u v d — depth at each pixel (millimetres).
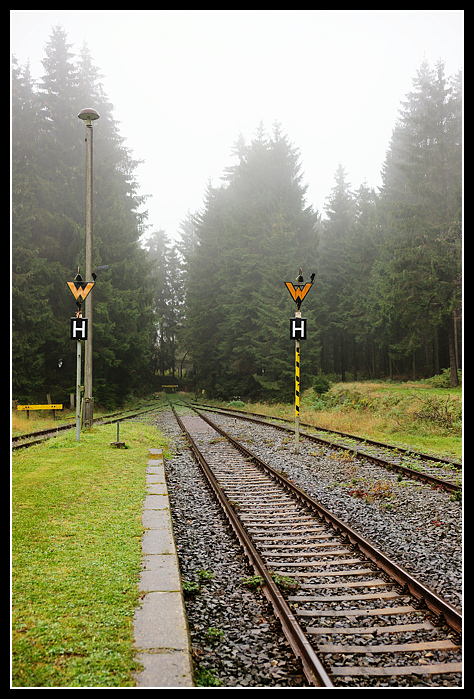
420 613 4609
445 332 36875
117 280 34125
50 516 6992
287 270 32875
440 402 19125
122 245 34000
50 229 31078
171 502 8305
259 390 39219
